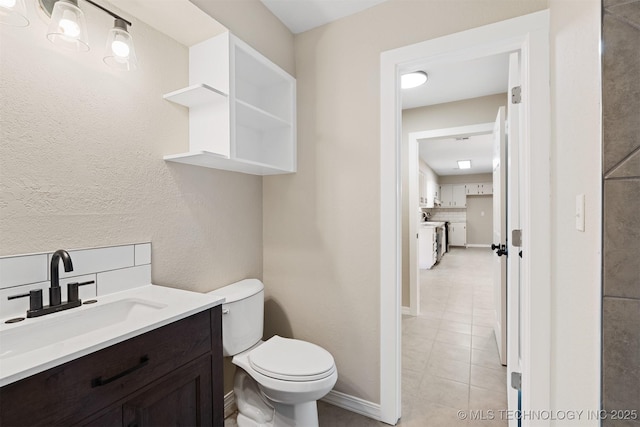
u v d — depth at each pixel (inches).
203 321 41.8
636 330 27.9
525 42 53.9
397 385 64.7
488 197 381.4
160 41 54.7
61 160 41.0
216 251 66.5
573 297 40.3
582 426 36.8
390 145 64.6
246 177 75.6
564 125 44.1
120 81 48.2
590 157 33.7
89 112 44.1
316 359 55.6
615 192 28.7
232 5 59.0
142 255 51.1
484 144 205.2
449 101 120.0
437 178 378.6
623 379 28.5
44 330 36.0
